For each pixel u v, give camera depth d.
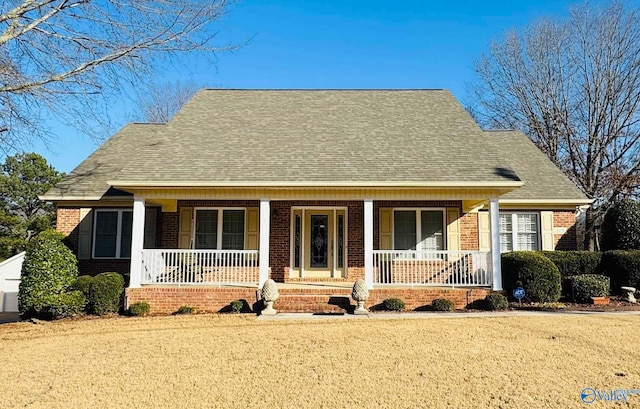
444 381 6.79
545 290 13.55
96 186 16.67
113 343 9.44
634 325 10.45
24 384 6.95
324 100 18.80
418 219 16.11
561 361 7.68
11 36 11.66
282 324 10.99
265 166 14.05
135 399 6.27
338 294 13.48
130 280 13.48
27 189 37.19
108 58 12.72
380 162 14.24
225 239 16.11
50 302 12.41
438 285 13.65
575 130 28.70
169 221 16.14
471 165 14.04
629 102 26.56
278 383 6.81
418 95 19.20
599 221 27.05
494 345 8.73
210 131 16.31
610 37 27.12
